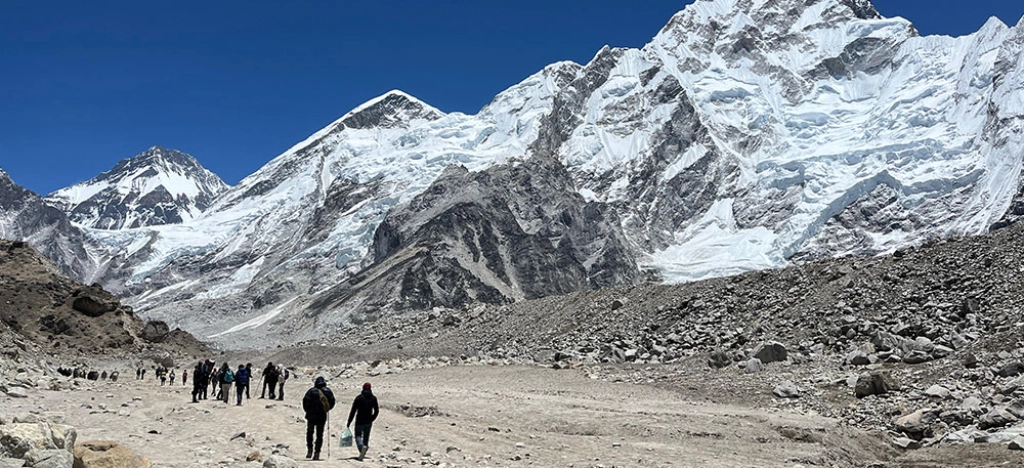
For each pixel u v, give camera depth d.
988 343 39.16
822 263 57.06
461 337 70.62
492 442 27.19
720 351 45.47
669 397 39.16
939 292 47.19
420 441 26.53
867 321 45.75
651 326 56.31
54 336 77.31
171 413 30.23
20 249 91.12
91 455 16.73
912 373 38.34
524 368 50.88
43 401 31.67
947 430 30.61
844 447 28.94
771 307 52.59
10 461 14.34
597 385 43.34
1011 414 30.02
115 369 67.50
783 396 37.47
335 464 20.91
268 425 27.89
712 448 27.72
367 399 22.27
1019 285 44.59
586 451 26.39
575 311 65.50
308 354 70.38
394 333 81.69
